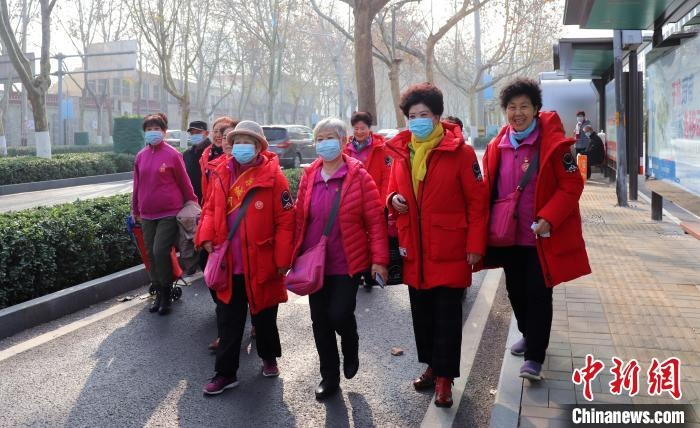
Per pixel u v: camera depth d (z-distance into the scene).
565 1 7.97
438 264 3.81
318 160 4.20
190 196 6.08
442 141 3.81
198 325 5.69
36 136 20.84
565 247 3.88
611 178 16.69
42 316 5.75
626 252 7.68
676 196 7.75
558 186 3.89
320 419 3.80
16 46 20.11
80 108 43.66
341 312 3.94
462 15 24.19
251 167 4.19
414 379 4.42
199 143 6.73
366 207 4.01
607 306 5.48
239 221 4.13
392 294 6.79
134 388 4.28
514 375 4.08
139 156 6.03
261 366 4.72
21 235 5.96
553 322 5.05
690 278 6.38
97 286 6.47
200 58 47.66
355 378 4.44
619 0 7.66
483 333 5.39
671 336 4.68
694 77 6.96
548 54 37.12
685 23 7.02
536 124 3.97
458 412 3.85
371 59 16.89
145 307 6.27
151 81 59.72
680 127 7.58
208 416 3.85
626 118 12.93
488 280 7.38
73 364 4.72
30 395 4.17
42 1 20.45
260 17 34.06
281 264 4.12
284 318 5.89
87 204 7.73
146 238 6.02
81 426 3.73
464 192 3.82
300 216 4.15
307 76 60.66
